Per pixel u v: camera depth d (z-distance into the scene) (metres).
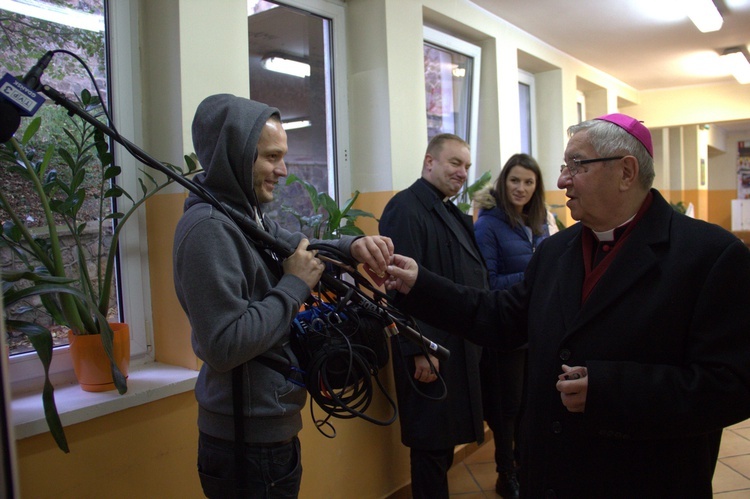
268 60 2.33
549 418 1.11
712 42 4.29
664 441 1.01
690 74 5.45
